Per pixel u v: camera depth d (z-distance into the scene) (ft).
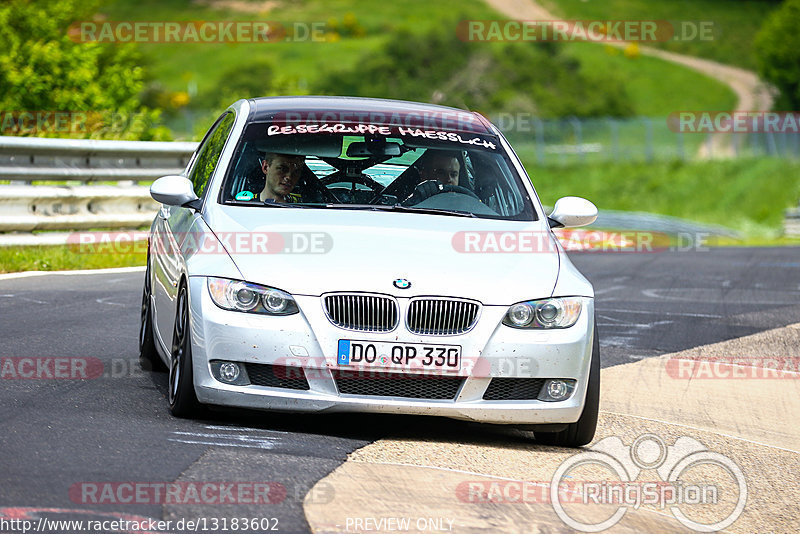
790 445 77.41
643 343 115.34
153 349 85.05
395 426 70.69
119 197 161.27
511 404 65.98
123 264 148.15
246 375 64.95
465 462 63.21
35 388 73.72
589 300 69.31
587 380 67.92
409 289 64.90
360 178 76.64
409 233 70.54
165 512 48.96
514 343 65.62
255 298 64.85
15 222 144.05
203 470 56.08
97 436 61.57
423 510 53.01
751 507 61.57
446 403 65.10
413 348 64.28
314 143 78.79
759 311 144.97
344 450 62.69
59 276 132.67
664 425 79.25
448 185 77.71
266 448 61.57
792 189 652.89
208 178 77.92
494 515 53.62
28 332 95.20
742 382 97.81
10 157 146.20
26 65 254.06
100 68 334.65
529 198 79.30
